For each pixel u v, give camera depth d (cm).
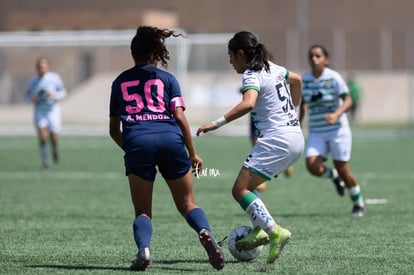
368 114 14125
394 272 2333
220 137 9906
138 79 2305
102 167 6309
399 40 17362
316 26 17900
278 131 2395
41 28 17488
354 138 9500
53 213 3800
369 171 5838
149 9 18275
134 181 2277
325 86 3584
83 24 17325
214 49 12825
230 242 2473
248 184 2405
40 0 17912
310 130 3684
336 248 2778
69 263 2495
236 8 18250
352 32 17512
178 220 3553
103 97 12875
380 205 4025
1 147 8462
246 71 2391
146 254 2230
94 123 12069
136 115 2278
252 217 2381
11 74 12462
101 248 2802
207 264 2469
